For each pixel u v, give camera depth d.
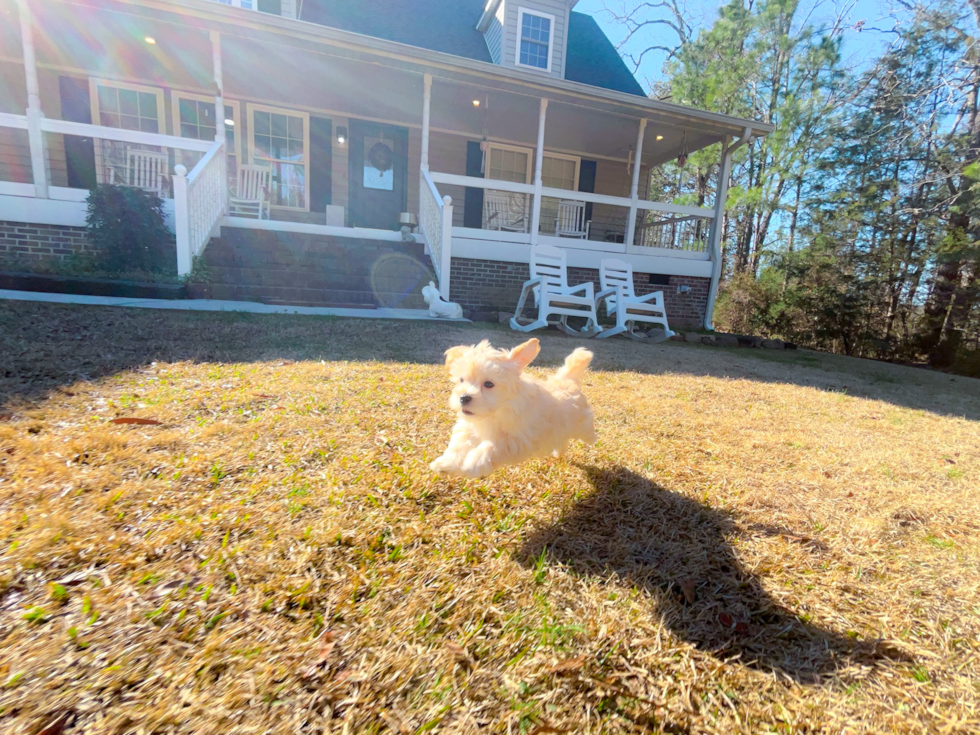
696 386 4.73
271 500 1.89
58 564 1.44
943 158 11.96
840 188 13.75
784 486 2.44
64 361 3.49
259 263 7.87
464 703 1.10
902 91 12.88
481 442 2.01
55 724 0.98
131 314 5.09
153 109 9.88
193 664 1.14
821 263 13.78
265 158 10.74
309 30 7.51
